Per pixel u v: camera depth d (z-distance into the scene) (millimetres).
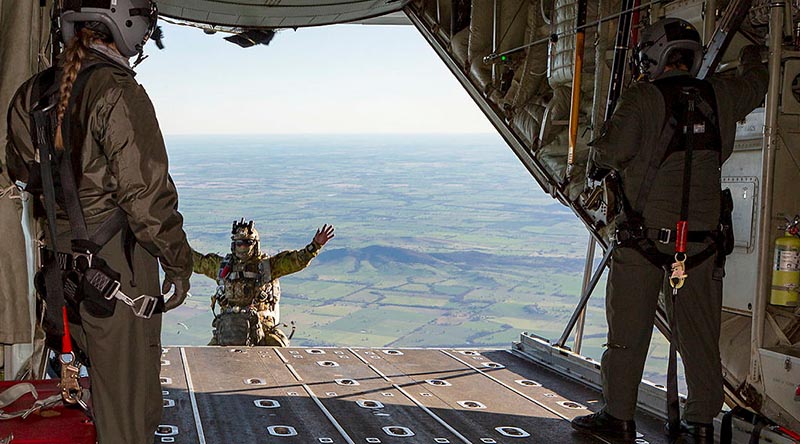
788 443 3664
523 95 6430
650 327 4109
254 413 4660
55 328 2707
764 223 4066
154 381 3014
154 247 2676
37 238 3891
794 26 4121
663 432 4359
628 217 3926
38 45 3627
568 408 4910
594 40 5699
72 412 2984
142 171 2607
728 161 4691
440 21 7172
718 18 4504
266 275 7766
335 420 4547
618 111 3854
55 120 2656
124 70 2740
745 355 4312
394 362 6184
